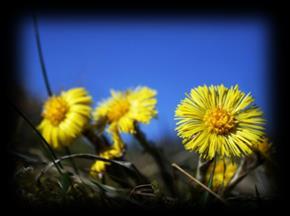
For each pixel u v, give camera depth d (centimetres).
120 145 16
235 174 15
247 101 13
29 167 14
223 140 12
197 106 13
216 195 13
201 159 14
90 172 16
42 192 13
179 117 13
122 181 15
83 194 13
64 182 13
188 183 15
